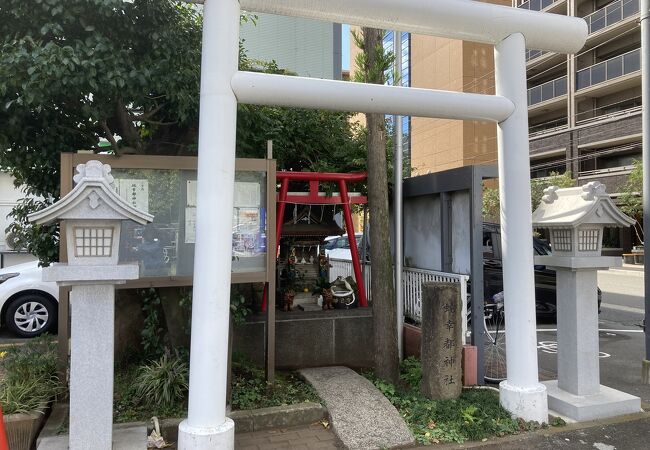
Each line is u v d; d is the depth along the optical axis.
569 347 4.62
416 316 6.11
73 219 3.16
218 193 3.53
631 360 6.67
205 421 3.43
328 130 7.20
